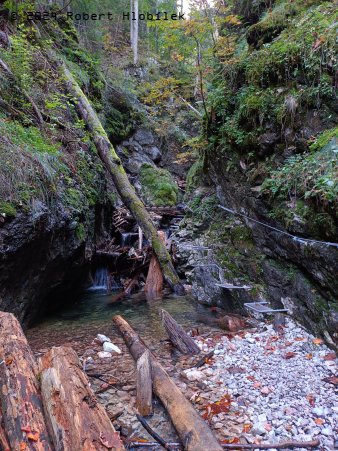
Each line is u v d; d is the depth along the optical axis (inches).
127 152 573.0
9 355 103.3
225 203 255.0
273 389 119.7
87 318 229.9
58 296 249.3
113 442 78.3
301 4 217.8
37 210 181.0
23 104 251.6
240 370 136.2
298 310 166.7
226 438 95.6
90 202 282.5
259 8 280.2
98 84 470.6
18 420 80.1
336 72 154.7
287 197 163.6
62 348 109.7
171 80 335.0
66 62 396.2
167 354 159.8
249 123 202.8
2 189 166.1
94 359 155.5
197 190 316.5
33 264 190.5
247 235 216.2
